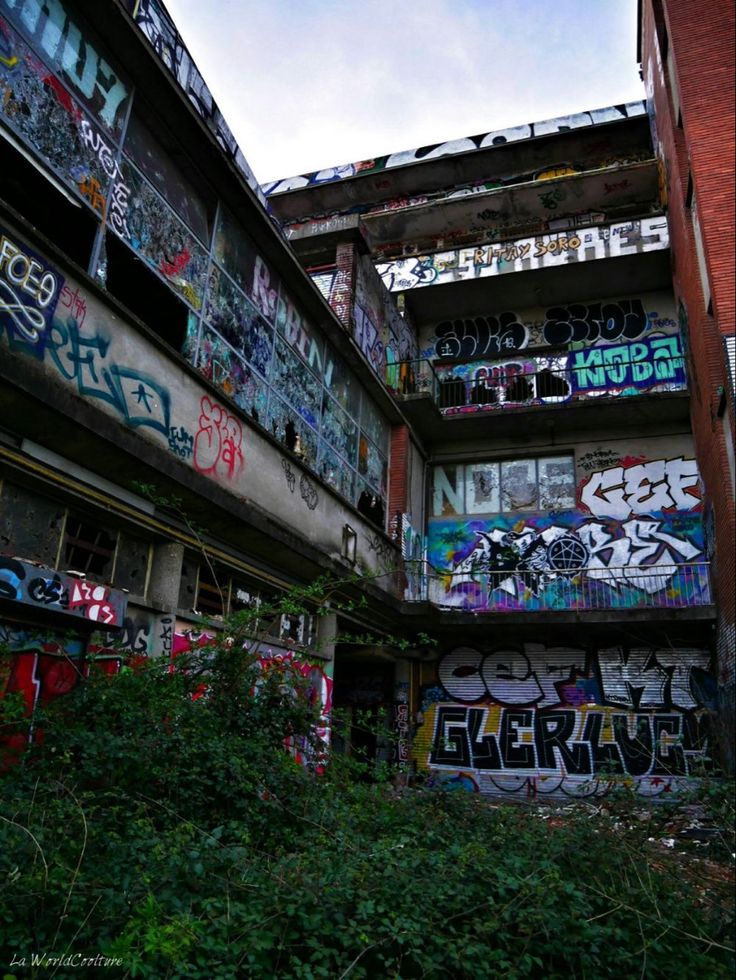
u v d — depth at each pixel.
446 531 17.50
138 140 8.01
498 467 17.77
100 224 7.18
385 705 15.73
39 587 5.45
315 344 12.41
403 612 14.15
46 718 4.72
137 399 7.39
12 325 5.89
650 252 16.70
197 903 3.36
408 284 18.47
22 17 6.38
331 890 3.44
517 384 18.05
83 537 7.11
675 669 14.64
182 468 7.63
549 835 4.80
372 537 13.95
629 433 16.88
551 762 14.75
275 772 5.32
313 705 6.59
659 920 3.94
